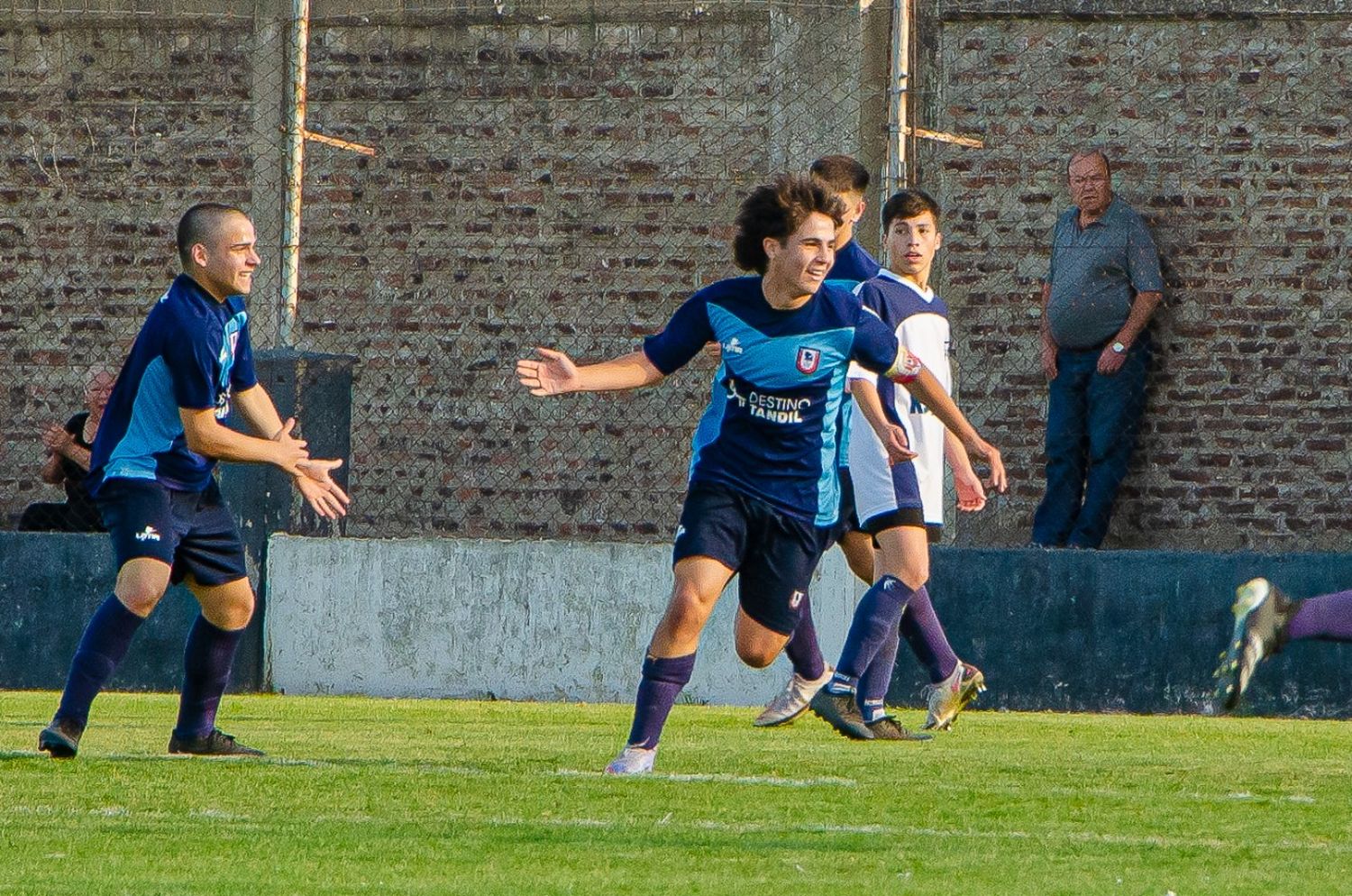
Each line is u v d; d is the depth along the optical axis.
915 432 22.92
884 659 22.58
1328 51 36.62
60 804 14.84
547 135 39.03
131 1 40.72
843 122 37.81
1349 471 36.38
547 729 24.02
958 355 37.47
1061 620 29.50
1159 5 37.03
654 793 15.70
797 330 17.08
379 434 39.16
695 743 21.77
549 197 38.97
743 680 30.44
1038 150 37.38
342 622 31.88
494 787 16.09
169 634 31.98
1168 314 36.75
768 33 38.16
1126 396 35.88
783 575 17.44
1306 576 28.86
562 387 16.67
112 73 40.84
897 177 32.72
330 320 39.50
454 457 38.88
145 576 18.28
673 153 38.56
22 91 41.19
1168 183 36.94
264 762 18.59
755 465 17.22
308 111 39.94
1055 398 36.09
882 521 22.48
